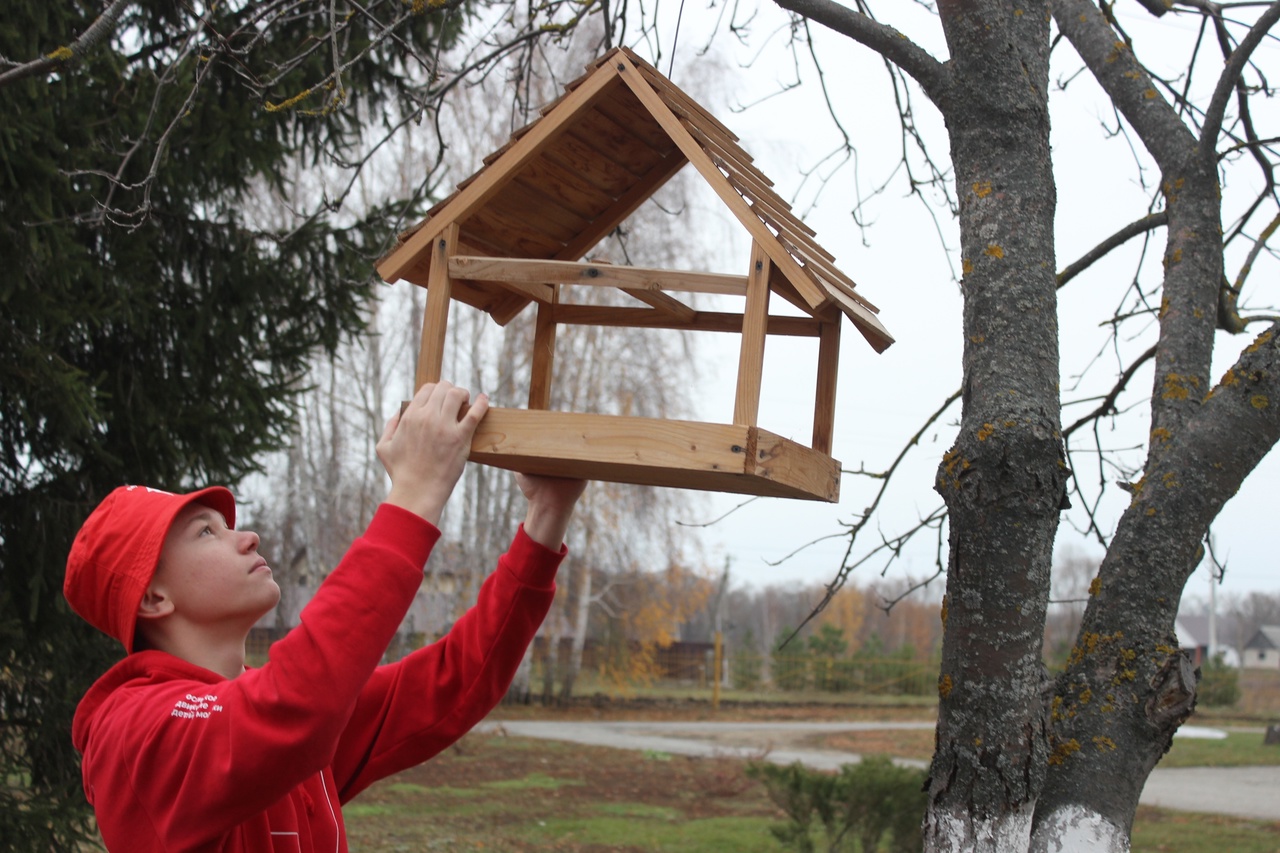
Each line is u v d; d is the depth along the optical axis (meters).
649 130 2.16
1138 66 2.68
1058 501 1.81
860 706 27.20
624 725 20.64
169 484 5.49
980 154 1.99
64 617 5.14
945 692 1.82
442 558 19.00
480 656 1.99
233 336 5.62
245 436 5.72
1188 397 2.20
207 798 1.38
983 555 1.80
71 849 5.08
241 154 5.34
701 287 1.89
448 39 5.72
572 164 2.19
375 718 1.99
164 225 5.50
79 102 4.96
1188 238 2.39
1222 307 3.01
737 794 12.65
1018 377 1.84
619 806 11.72
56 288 4.85
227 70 5.34
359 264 5.61
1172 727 1.83
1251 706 30.73
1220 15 3.33
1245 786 14.59
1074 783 1.82
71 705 5.18
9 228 4.54
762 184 2.18
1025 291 1.88
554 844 9.63
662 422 1.78
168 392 5.52
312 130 5.77
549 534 2.06
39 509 5.06
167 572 1.64
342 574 1.48
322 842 1.72
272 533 21.06
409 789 12.30
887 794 6.55
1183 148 2.48
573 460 1.79
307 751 1.38
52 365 4.76
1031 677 1.77
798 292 1.90
